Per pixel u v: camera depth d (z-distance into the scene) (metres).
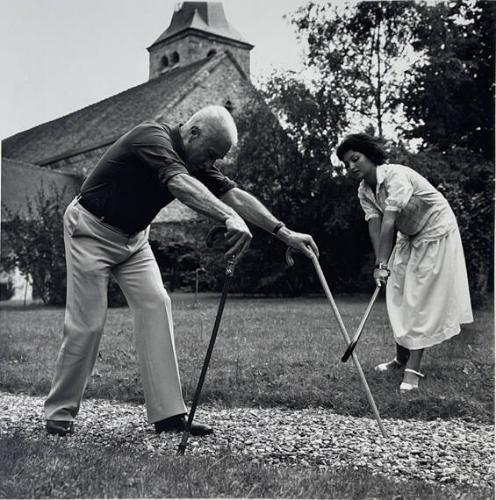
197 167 3.47
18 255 15.93
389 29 13.64
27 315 11.21
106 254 3.41
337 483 2.59
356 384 4.46
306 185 14.21
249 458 2.99
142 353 3.47
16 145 30.20
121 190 3.32
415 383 4.39
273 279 14.24
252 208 3.55
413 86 13.67
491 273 10.88
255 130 14.55
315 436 3.39
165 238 15.92
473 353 5.58
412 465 2.95
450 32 13.33
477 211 11.02
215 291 15.65
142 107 25.59
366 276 14.02
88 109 29.23
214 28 38.16
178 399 3.47
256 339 6.70
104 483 2.52
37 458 2.81
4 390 4.79
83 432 3.48
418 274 4.48
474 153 12.96
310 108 14.02
